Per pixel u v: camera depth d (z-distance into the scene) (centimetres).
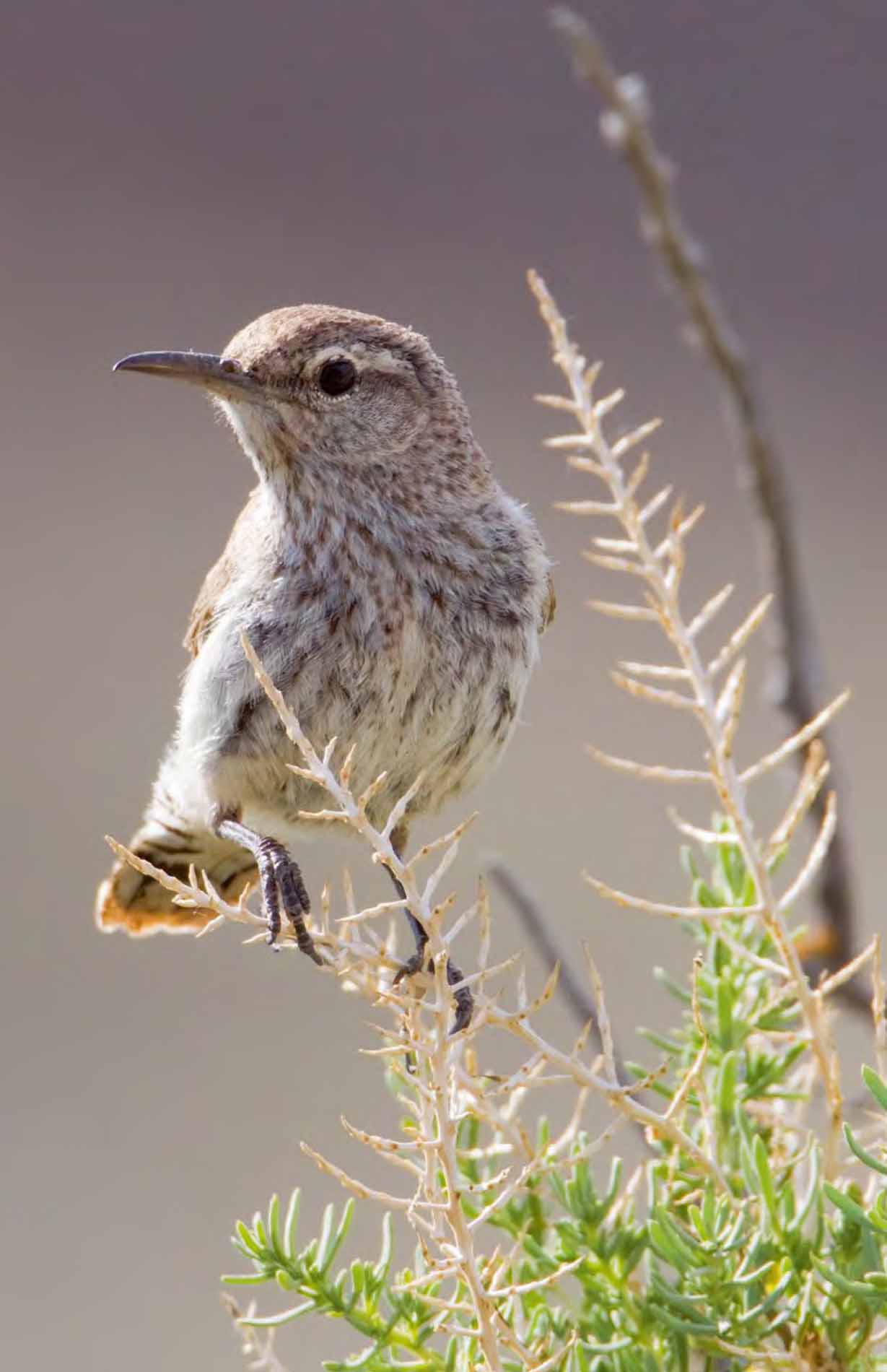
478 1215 303
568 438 304
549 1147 303
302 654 311
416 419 312
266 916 310
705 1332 302
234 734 311
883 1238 301
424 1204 301
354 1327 302
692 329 308
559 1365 302
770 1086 304
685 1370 302
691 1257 302
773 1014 305
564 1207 303
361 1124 331
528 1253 303
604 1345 302
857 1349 302
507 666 312
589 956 303
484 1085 304
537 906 306
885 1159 302
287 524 311
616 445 303
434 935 302
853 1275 301
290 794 311
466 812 337
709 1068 304
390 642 311
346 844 312
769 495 309
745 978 305
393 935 303
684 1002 305
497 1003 302
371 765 311
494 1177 304
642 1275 304
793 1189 302
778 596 309
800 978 302
